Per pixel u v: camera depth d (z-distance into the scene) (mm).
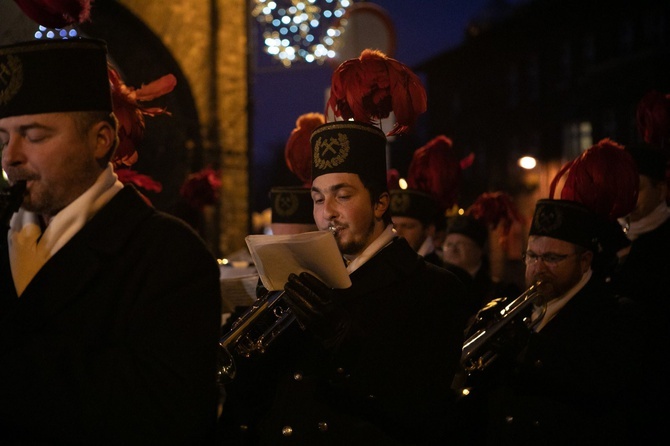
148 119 9320
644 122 4676
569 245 3420
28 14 2396
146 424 1950
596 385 3193
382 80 2957
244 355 2643
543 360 3227
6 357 1964
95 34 8820
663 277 4039
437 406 2617
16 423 1934
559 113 30797
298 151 3773
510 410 3320
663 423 3760
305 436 2582
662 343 3879
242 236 10125
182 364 2010
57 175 2039
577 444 3207
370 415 2568
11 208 1979
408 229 4629
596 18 29094
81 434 1928
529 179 32062
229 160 9938
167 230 2125
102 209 2102
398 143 20328
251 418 2721
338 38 6820
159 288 2053
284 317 2635
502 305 3324
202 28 9641
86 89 2076
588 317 3350
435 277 2770
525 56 32469
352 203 2709
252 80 10102
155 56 9328
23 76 2021
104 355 1986
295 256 2406
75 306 2027
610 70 28203
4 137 2059
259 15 9391
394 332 2639
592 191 3604
